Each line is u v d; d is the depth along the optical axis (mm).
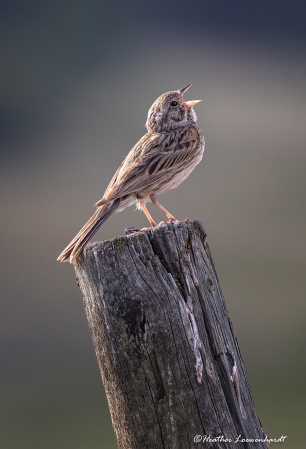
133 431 6363
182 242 6746
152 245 6672
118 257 6555
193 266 6750
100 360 6676
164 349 6312
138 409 6328
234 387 6625
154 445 6270
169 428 6230
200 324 6582
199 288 6711
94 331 6703
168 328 6355
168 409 6238
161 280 6492
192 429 6223
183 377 6293
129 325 6379
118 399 6465
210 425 6262
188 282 6625
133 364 6352
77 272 6984
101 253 6605
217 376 6516
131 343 6363
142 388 6312
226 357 6711
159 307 6387
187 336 6402
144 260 6551
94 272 6625
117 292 6453
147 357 6316
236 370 6738
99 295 6551
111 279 6508
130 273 6500
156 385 6297
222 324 6852
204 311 6695
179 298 6488
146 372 6309
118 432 6582
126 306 6406
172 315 6398
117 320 6414
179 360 6312
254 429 6727
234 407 6566
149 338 6328
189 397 6266
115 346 6434
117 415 6527
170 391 6258
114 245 6602
